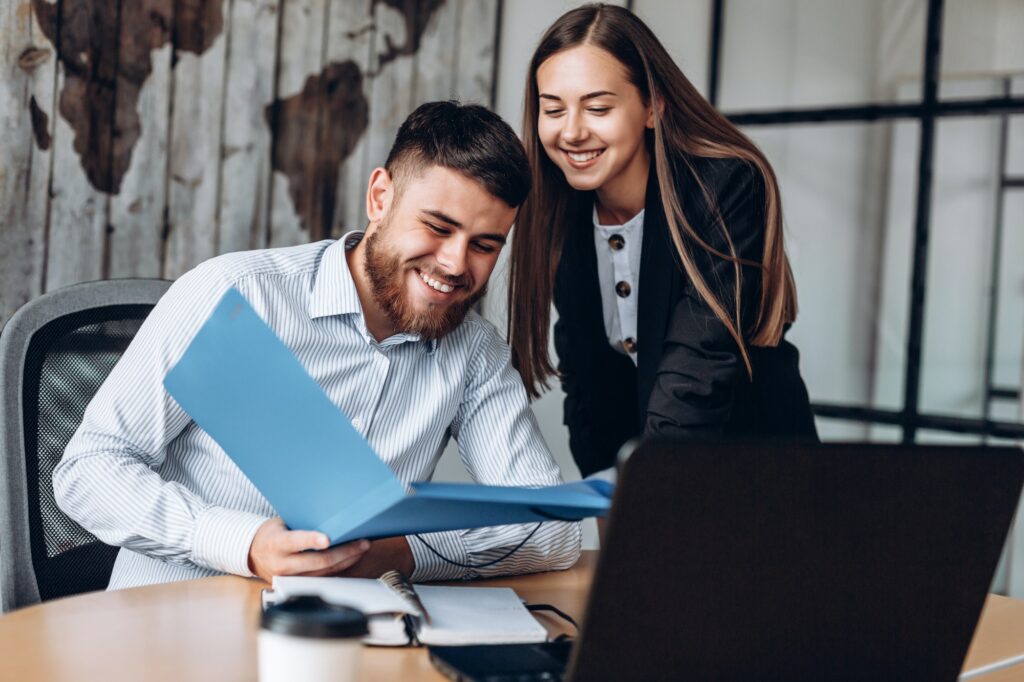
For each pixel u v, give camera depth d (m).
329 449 1.03
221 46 2.72
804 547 0.81
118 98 2.54
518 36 3.39
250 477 1.10
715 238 1.74
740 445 0.77
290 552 1.12
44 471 1.35
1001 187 2.79
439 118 1.33
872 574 0.84
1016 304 2.78
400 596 1.06
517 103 3.40
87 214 2.50
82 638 0.96
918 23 2.88
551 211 1.87
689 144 1.77
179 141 2.66
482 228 1.33
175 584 1.16
